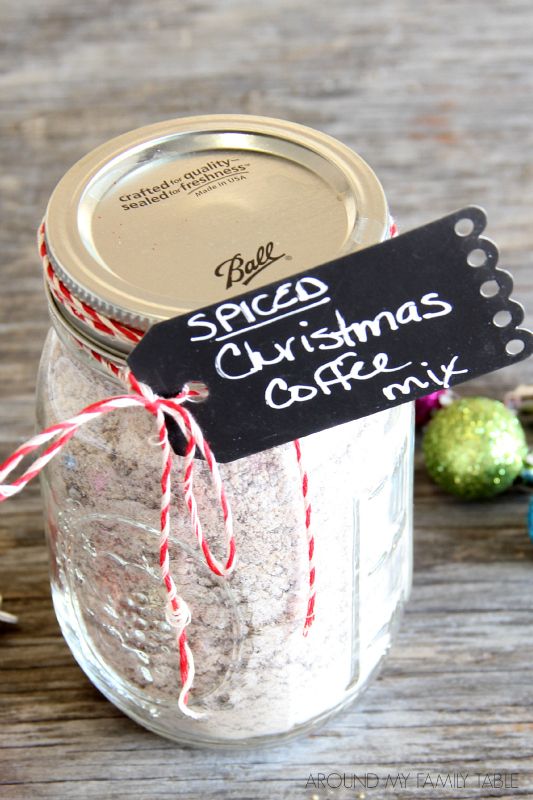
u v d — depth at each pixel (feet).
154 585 1.22
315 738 1.36
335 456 1.19
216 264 1.15
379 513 1.27
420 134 2.05
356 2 2.44
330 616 1.26
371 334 1.13
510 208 1.89
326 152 1.23
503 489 1.53
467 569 1.50
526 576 1.49
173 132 1.26
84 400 1.20
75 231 1.16
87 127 2.09
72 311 1.14
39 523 1.55
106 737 1.36
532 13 2.38
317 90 2.16
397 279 1.11
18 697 1.39
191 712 1.25
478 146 2.02
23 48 2.31
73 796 1.31
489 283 1.18
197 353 1.11
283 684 1.27
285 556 1.20
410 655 1.42
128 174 1.24
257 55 2.27
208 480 1.17
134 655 1.28
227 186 1.23
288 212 1.20
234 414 1.14
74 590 1.29
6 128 2.09
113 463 1.18
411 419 1.32
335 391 1.14
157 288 1.13
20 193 1.94
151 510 1.19
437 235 1.10
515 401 1.63
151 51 2.29
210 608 1.22
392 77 2.19
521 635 1.43
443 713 1.37
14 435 1.62
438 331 1.14
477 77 2.19
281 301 1.11
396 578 1.36
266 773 1.32
